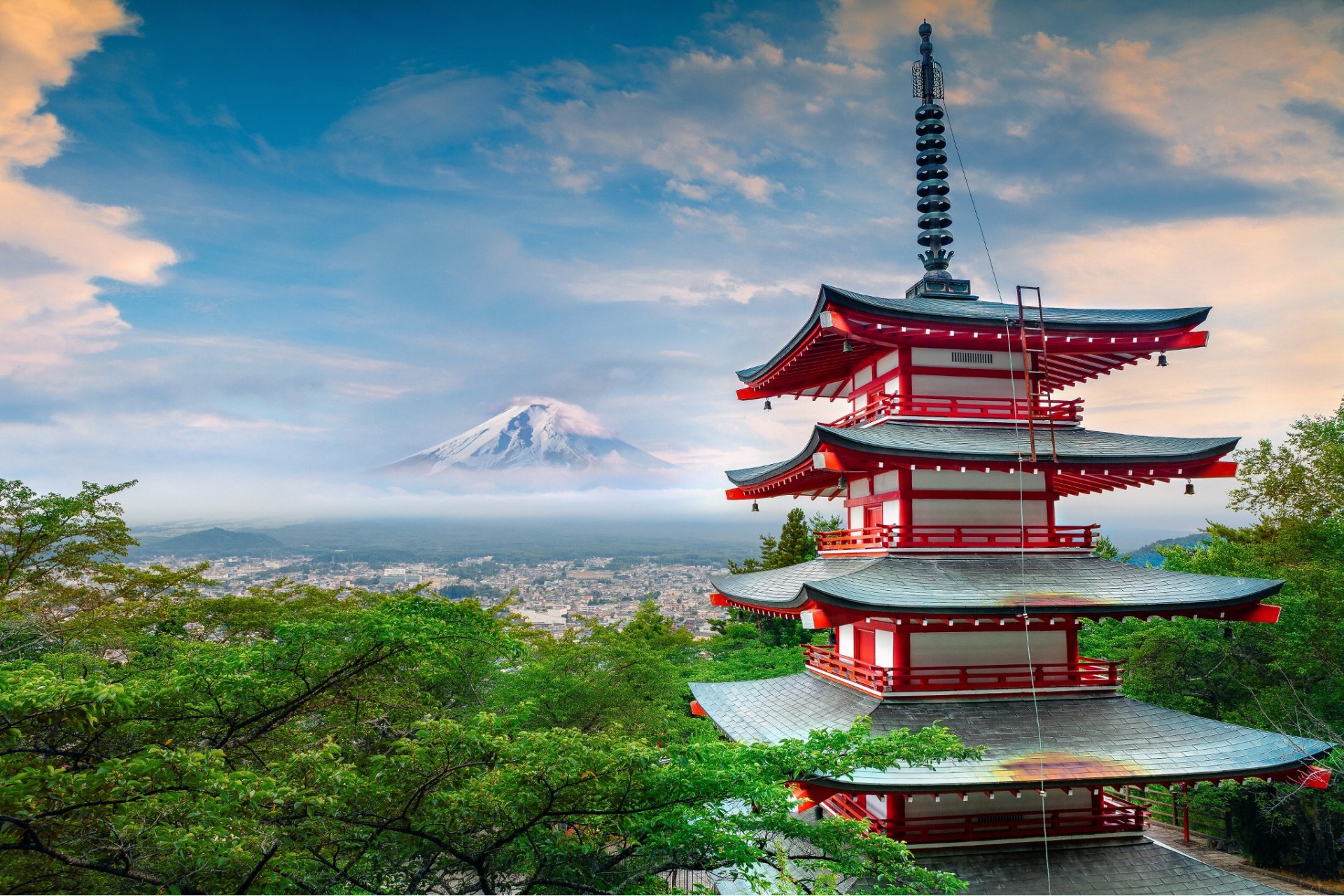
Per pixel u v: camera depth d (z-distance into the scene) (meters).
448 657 17.88
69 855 10.21
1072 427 23.06
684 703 39.50
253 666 14.49
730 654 52.34
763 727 21.17
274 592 40.09
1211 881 18.25
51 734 11.49
